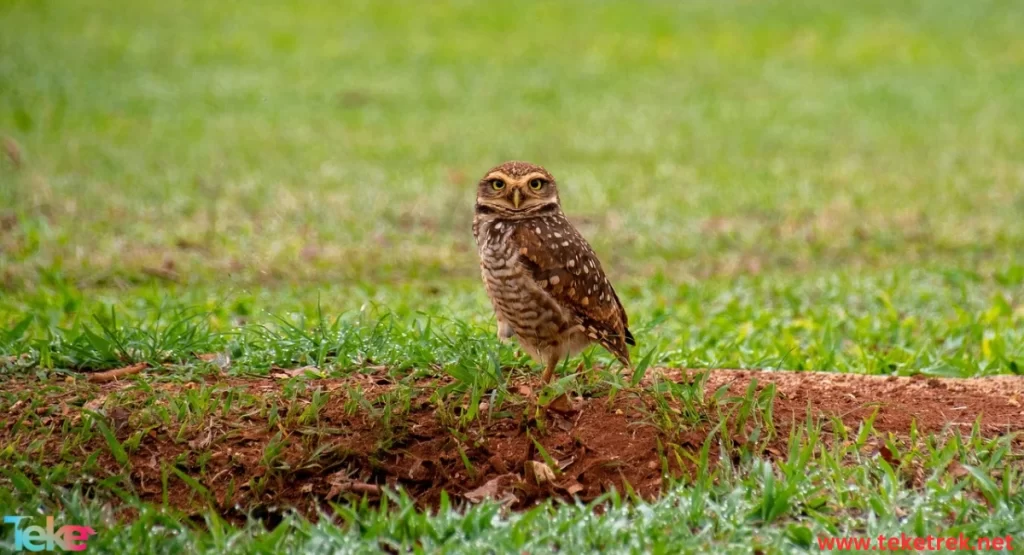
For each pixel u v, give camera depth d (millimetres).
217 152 23125
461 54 35094
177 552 6797
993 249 16625
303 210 18141
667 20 40469
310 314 11938
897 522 6953
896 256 16359
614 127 27078
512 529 6770
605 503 7469
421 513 7422
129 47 33375
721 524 6875
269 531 7480
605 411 8148
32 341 9398
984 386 8875
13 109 25906
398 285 14461
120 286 13922
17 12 36750
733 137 26078
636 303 13594
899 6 42531
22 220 16422
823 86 32188
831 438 7977
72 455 7777
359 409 8148
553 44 36875
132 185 19578
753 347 11180
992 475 7469
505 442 7992
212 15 38469
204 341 9422
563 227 8391
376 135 25609
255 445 7938
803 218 18500
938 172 22281
